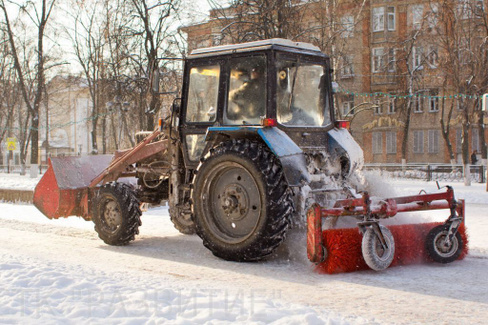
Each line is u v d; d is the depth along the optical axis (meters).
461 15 27.67
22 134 51.03
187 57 7.27
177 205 7.54
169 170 7.70
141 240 8.20
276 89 6.55
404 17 40.41
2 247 7.43
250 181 6.39
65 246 7.61
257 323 3.61
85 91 44.81
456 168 25.92
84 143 66.56
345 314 4.11
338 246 5.62
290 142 6.26
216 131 6.59
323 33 21.77
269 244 6.09
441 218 9.85
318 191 6.50
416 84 37.16
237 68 6.77
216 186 6.66
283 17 19.00
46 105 48.16
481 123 28.53
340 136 7.05
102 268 5.83
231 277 5.50
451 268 5.84
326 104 7.16
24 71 40.59
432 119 41.00
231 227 6.52
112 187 7.79
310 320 3.66
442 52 31.00
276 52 6.64
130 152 8.13
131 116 29.38
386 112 41.75
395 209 5.86
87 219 8.66
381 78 40.81
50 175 8.70
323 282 5.26
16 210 12.79
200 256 6.79
